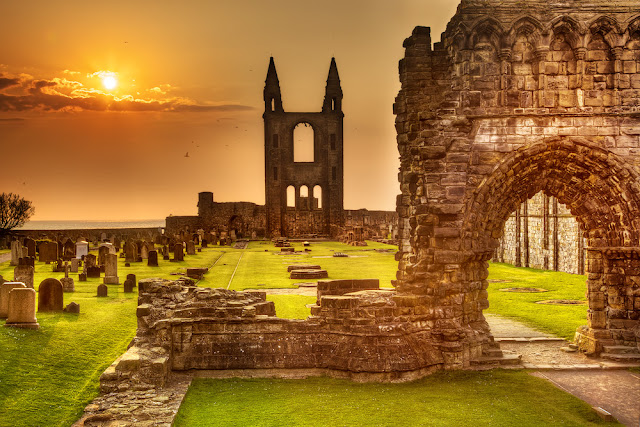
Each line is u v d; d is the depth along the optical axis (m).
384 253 80.00
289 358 22.34
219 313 22.73
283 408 19.05
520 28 25.20
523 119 25.14
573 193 26.25
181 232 109.19
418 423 17.98
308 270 52.00
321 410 18.91
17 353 22.34
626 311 25.81
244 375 22.11
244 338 22.56
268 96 135.62
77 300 35.94
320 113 135.38
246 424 17.73
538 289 46.25
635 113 25.14
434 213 24.73
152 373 20.44
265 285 46.03
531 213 65.56
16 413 17.59
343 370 22.03
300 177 135.75
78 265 51.50
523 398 20.27
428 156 24.86
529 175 25.67
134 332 28.12
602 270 26.17
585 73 25.33
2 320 27.30
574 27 25.11
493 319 33.75
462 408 19.22
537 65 25.17
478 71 25.16
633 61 25.33
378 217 131.38
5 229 100.56
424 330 23.73
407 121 26.80
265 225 136.88
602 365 24.03
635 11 25.17
